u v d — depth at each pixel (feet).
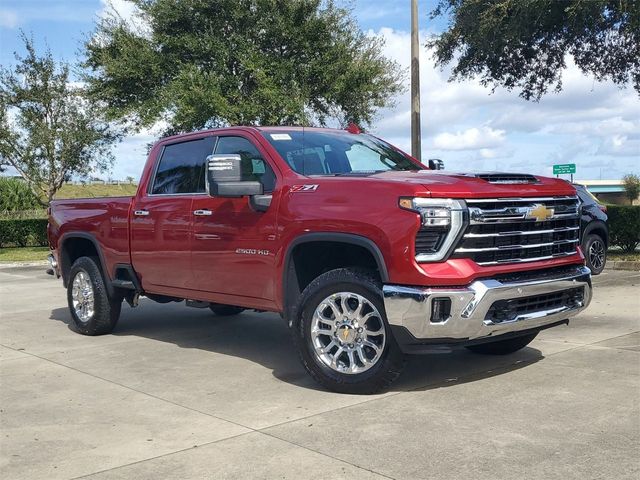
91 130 79.10
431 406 16.06
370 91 70.13
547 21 47.73
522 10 44.11
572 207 19.10
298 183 18.63
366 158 21.45
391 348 16.52
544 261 17.79
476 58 53.21
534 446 13.32
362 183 17.19
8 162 80.89
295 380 19.03
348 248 18.02
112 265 25.18
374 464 12.69
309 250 18.66
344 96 69.77
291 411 16.10
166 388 18.53
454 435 14.05
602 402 15.96
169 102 64.39
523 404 15.99
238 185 18.61
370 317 16.92
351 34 71.05
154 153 24.20
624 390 16.89
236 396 17.54
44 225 84.17
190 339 25.41
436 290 15.76
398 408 15.99
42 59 78.02
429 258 15.92
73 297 27.07
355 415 15.60
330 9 70.03
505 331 16.75
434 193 15.96
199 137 22.54
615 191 264.72
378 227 16.33
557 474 11.98
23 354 23.38
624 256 49.80
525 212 17.20
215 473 12.57
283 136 20.77
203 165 22.07
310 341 17.65
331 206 17.46
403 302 15.85
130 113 69.15
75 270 26.78
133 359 22.22
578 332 24.35
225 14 68.18
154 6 67.97
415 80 53.52
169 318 30.27
